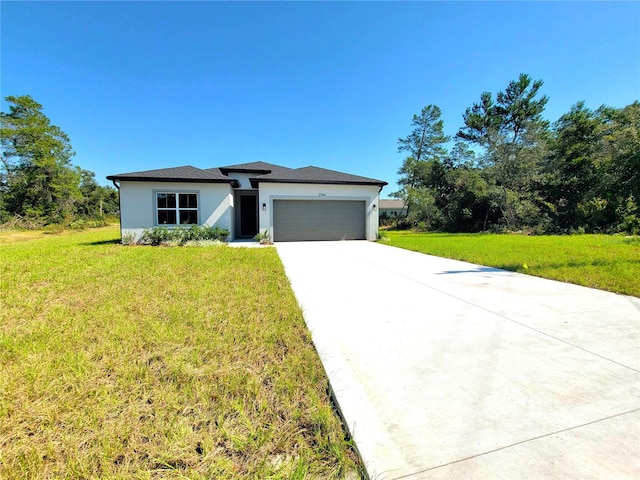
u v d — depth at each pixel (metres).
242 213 18.84
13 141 30.86
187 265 7.81
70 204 35.19
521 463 1.66
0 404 2.14
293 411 2.12
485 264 8.45
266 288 5.53
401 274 7.19
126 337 3.32
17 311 4.24
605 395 2.31
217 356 2.96
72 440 1.81
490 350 3.13
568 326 3.78
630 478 1.54
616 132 18.95
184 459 1.70
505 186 24.50
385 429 1.96
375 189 16.12
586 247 11.43
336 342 3.36
